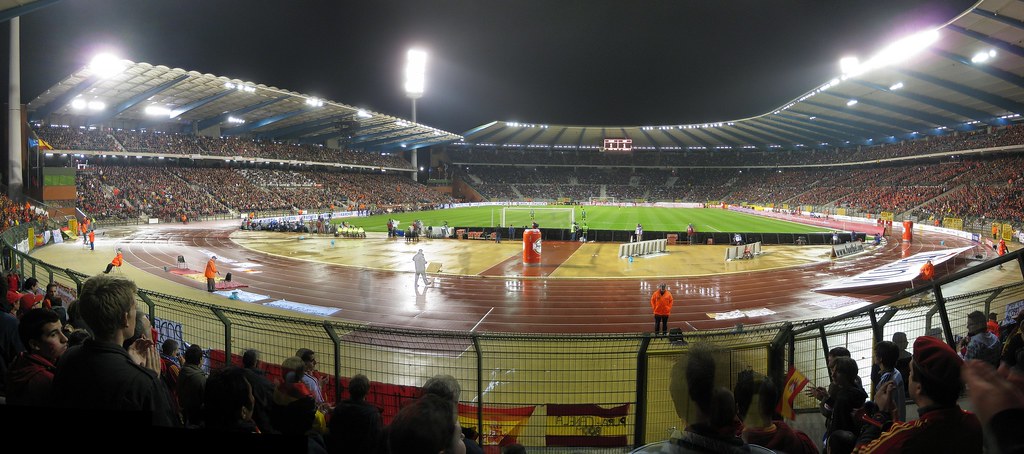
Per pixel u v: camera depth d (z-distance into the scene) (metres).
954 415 2.46
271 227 50.53
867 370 9.38
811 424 6.78
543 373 11.06
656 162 122.88
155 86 52.12
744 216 72.88
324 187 84.75
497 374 11.08
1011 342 3.93
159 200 60.22
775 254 34.75
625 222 60.38
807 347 10.35
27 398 3.72
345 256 33.41
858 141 93.50
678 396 2.45
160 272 26.56
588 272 27.83
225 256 32.97
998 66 44.69
